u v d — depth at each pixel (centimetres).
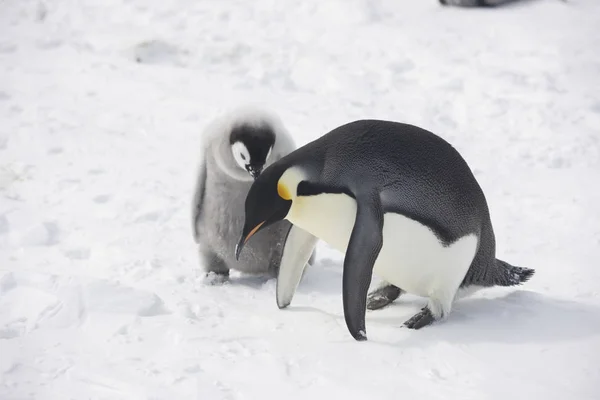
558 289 1070
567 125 1762
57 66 2159
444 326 919
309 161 891
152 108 1894
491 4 2630
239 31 2428
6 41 2328
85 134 1733
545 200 1417
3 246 1216
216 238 1101
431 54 2195
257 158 1020
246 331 902
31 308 929
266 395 746
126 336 876
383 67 2119
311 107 1894
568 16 2505
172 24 2488
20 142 1677
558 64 2102
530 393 749
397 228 880
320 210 895
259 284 1129
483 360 820
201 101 1936
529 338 880
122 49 2258
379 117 1825
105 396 742
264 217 908
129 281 1085
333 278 1130
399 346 854
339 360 815
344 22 2459
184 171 1566
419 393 750
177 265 1166
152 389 753
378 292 1031
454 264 916
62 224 1306
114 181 1499
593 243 1241
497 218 1348
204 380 771
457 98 1923
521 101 1886
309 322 934
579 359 823
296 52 2238
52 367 798
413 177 870
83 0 2708
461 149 1666
